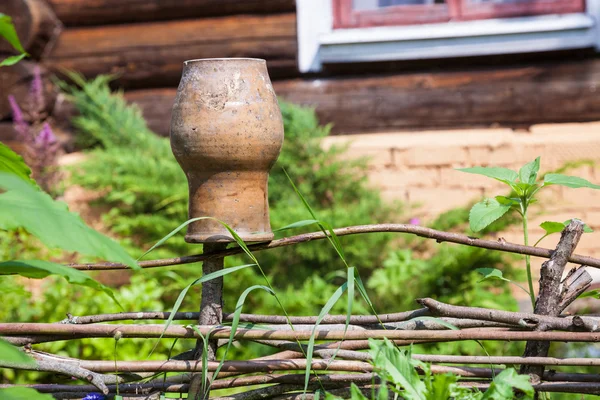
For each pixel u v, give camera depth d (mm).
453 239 1504
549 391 1469
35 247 3785
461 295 3625
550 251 1514
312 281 3916
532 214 3822
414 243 3980
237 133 1400
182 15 4574
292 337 1415
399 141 4246
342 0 4465
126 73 4641
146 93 4672
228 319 1573
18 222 1011
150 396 1473
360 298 3867
